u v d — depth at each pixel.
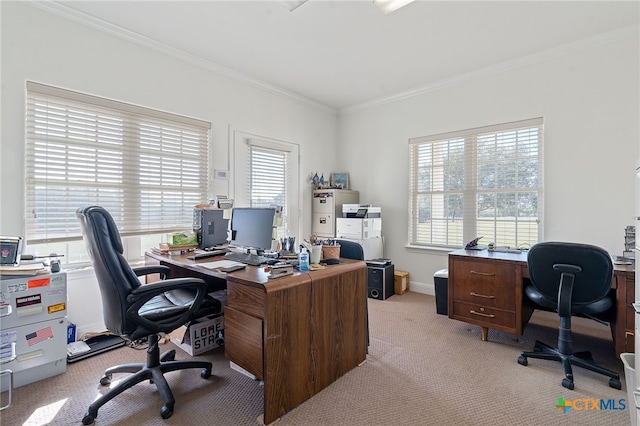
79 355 2.18
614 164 2.67
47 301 1.93
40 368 1.92
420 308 3.32
